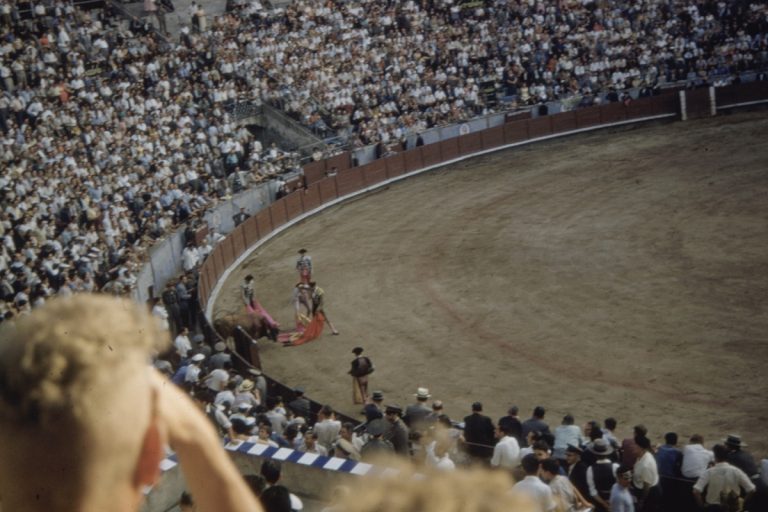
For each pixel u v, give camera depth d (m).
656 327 29.67
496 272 36.12
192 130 48.66
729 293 31.61
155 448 1.09
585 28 59.91
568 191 45.94
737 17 58.78
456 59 58.19
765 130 52.50
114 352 1.08
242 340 29.62
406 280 36.56
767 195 41.44
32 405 1.03
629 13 59.81
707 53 58.22
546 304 32.56
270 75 54.50
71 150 41.91
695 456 16.45
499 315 32.16
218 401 21.20
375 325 32.53
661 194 43.41
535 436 17.11
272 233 44.50
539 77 57.91
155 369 1.18
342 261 39.94
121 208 38.31
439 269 37.34
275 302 36.41
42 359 1.04
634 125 57.28
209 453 1.12
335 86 54.84
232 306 36.56
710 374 26.27
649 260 35.44
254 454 14.64
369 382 28.17
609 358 27.94
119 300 1.16
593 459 15.54
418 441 17.98
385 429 18.08
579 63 58.38
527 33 59.09
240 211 43.16
